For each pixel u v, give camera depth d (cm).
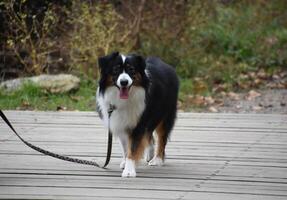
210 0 1528
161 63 752
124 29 1381
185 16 1435
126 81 654
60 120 1015
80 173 689
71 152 800
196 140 876
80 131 933
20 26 1318
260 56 1530
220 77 1393
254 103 1217
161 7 1412
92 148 824
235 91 1330
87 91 1276
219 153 799
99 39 1336
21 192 608
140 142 691
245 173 696
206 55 1534
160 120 721
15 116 1046
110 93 680
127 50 1365
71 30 1396
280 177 679
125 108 680
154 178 672
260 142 863
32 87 1234
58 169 706
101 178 669
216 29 1606
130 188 628
